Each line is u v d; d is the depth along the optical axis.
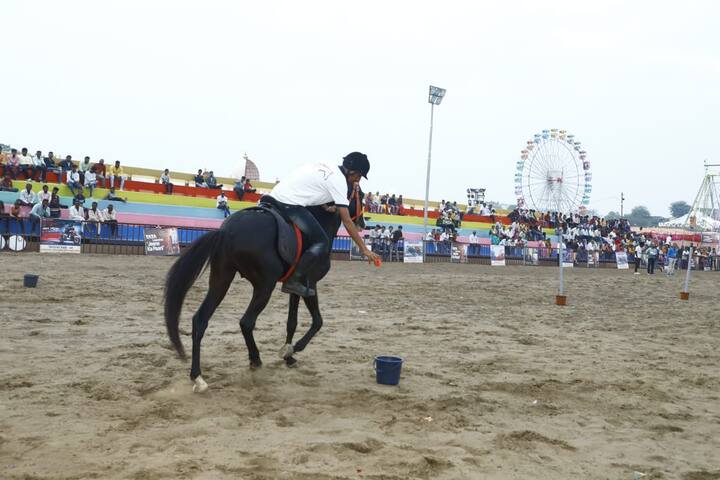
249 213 5.73
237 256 5.52
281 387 5.81
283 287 5.96
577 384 6.61
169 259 21.75
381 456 4.06
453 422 5.00
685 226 69.75
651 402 6.08
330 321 10.30
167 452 3.92
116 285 13.64
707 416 5.71
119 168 29.23
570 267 37.88
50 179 26.42
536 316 12.48
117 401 5.07
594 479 3.99
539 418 5.34
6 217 21.45
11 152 25.69
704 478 4.18
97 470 3.59
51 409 4.77
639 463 4.34
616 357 8.31
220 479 3.54
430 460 4.02
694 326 12.09
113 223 23.77
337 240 29.38
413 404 5.40
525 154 41.78
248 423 4.65
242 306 11.69
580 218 44.19
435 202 45.47
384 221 37.38
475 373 6.91
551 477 3.96
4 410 4.70
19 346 7.02
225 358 6.96
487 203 47.41
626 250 43.56
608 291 20.33
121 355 6.77
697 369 7.79
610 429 5.13
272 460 3.86
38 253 21.00
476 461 4.11
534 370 7.20
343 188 6.29
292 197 6.13
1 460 3.72
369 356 7.54
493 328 10.41
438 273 24.44
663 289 22.72
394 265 27.92
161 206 29.47
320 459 3.93
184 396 5.27
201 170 32.88
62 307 10.16
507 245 35.69
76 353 6.82
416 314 11.84
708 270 46.66
